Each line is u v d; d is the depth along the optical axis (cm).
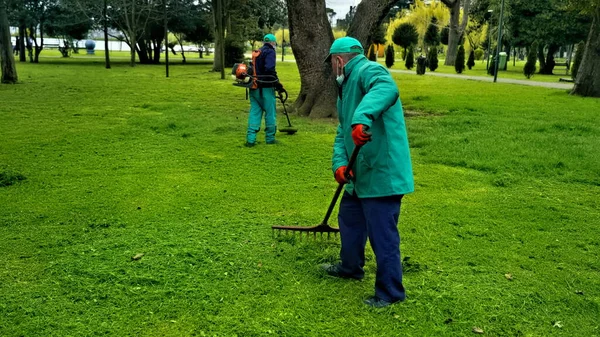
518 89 1883
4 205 511
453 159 727
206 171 655
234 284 348
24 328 293
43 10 3369
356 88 315
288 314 311
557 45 3319
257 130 814
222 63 2267
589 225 482
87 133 901
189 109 1227
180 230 446
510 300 334
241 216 486
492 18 3697
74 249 403
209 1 3272
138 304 321
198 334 290
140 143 825
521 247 426
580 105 1365
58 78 2145
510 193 582
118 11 3331
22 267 370
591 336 296
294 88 1836
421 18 4906
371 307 319
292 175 641
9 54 1842
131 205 516
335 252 400
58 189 569
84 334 288
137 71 2753
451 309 320
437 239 438
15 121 1027
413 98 1525
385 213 313
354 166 320
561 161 708
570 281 365
